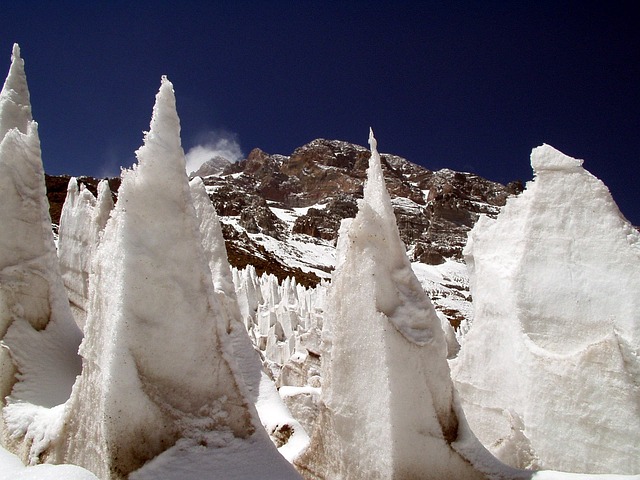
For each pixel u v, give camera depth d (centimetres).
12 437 512
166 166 435
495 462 455
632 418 501
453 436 459
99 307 441
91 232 870
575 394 541
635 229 608
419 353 453
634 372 511
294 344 1662
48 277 643
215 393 432
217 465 404
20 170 648
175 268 428
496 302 651
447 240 11769
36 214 650
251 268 3438
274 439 630
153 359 407
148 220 425
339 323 487
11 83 812
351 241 481
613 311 574
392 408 432
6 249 620
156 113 439
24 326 604
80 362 624
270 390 692
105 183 882
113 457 378
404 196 15362
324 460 499
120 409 385
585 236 614
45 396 559
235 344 710
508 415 576
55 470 352
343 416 474
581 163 638
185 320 425
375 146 521
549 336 601
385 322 447
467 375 673
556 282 614
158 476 382
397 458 426
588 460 520
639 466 489
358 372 464
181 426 410
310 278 7125
